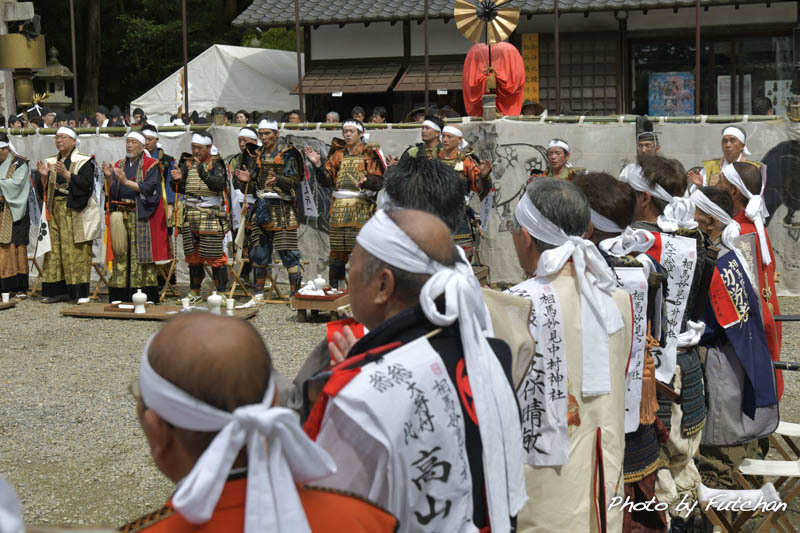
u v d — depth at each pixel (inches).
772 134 367.2
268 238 376.2
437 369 72.1
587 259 104.0
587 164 388.2
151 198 367.6
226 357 54.9
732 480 153.7
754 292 146.5
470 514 72.2
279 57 756.0
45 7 1142.3
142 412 58.2
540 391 99.5
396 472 68.1
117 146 426.6
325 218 411.5
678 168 136.5
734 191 180.4
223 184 366.6
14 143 441.1
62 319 357.7
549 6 608.4
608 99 654.5
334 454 69.1
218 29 1168.8
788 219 367.6
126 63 1192.8
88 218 381.1
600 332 101.9
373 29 688.4
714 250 137.6
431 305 73.0
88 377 273.9
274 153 368.5
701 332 138.3
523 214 105.1
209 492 52.9
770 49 631.8
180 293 409.1
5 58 605.6
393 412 68.4
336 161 358.6
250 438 54.4
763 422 147.6
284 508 54.3
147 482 192.4
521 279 396.2
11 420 232.8
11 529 41.3
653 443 121.9
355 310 78.6
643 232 126.0
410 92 705.6
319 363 85.8
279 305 378.3
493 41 426.0
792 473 152.9
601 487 101.4
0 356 301.0
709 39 642.2
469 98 493.4
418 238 74.9
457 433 71.5
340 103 719.7
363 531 60.1
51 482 192.4
